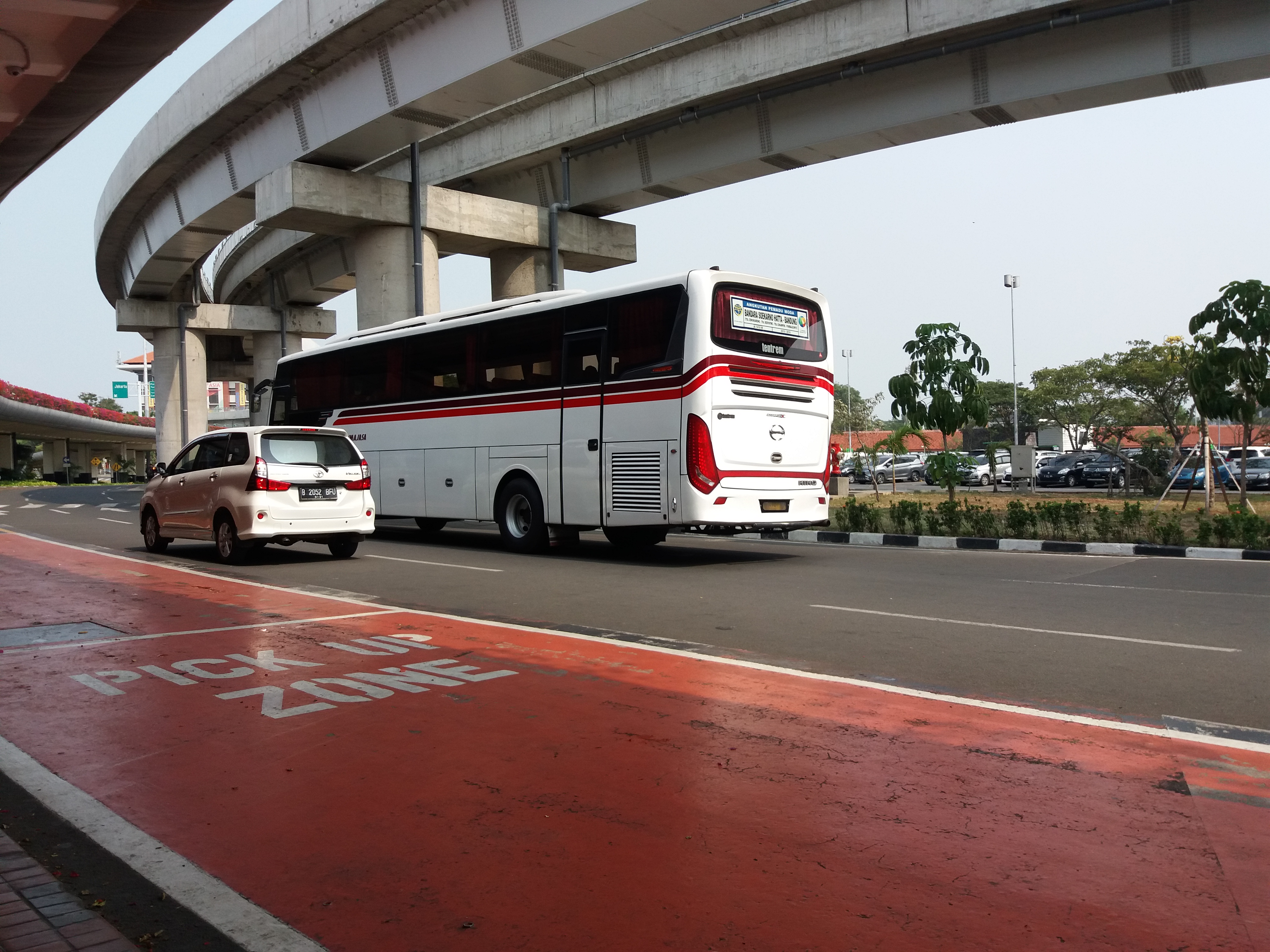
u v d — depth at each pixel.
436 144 29.06
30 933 2.92
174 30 6.21
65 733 5.07
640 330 12.82
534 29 17.88
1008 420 61.84
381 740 4.89
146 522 15.03
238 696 5.79
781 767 4.41
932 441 68.25
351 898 3.19
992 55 19.59
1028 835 3.62
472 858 3.47
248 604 9.37
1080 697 5.69
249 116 25.11
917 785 4.16
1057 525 15.69
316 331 49.59
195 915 3.08
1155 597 9.65
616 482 12.99
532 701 5.59
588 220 28.30
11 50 6.18
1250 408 18.27
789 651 7.05
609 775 4.32
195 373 46.91
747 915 3.02
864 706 5.45
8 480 71.44
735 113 23.59
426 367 16.16
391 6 19.22
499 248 27.75
